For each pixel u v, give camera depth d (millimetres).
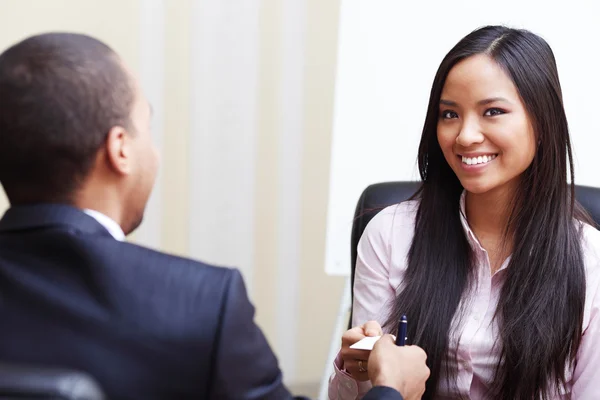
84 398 565
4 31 2420
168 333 733
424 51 1871
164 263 771
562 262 1254
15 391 563
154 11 2408
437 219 1335
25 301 734
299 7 2416
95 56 773
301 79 2463
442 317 1277
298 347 2668
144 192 839
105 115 769
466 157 1235
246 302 781
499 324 1258
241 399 766
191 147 2490
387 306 1360
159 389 729
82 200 790
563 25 1813
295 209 2561
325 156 2521
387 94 1894
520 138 1216
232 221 2561
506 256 1303
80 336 727
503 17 1837
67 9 2416
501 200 1292
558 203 1269
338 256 1948
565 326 1238
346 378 1225
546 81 1221
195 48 2424
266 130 2500
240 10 2414
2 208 2535
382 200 1509
